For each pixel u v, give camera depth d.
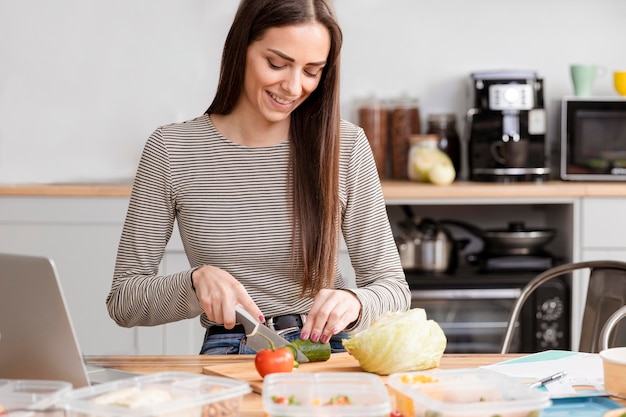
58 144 4.00
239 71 2.04
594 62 4.26
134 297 1.99
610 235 3.74
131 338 3.73
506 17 4.23
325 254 2.11
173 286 1.92
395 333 1.71
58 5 3.96
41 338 1.51
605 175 3.85
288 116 2.14
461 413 1.29
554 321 3.73
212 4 4.05
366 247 2.20
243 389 1.38
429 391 1.37
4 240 3.73
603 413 1.51
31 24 3.96
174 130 2.15
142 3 4.00
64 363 1.52
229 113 2.14
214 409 1.34
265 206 2.13
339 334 2.16
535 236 3.83
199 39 4.04
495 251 3.88
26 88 3.98
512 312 2.43
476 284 3.70
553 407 1.54
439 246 3.79
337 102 2.09
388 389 1.62
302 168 2.12
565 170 3.86
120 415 1.27
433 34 4.23
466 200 3.74
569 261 3.79
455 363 1.85
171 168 2.12
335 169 2.11
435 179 3.84
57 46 3.97
